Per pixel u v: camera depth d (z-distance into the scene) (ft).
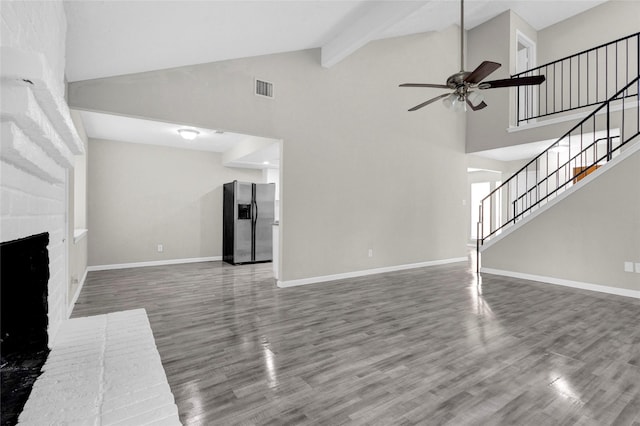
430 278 16.80
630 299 12.90
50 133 3.90
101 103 10.30
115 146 19.29
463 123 22.77
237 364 7.38
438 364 7.39
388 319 10.43
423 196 20.27
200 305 11.92
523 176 24.89
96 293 13.53
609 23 20.42
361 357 7.74
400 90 19.10
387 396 6.13
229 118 12.89
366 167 17.52
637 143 13.41
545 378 6.76
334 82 16.19
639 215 13.29
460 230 22.53
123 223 19.51
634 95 16.12
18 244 4.04
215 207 22.85
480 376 6.85
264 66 13.85
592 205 14.61
